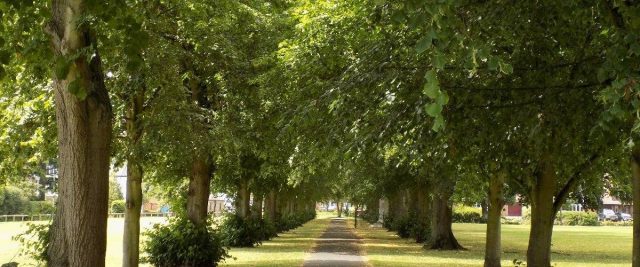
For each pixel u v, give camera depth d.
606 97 4.46
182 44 14.06
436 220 29.61
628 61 5.03
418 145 8.45
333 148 8.73
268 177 26.00
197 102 14.80
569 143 8.64
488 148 9.09
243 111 14.61
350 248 28.92
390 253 26.08
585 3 6.32
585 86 7.14
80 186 5.87
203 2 12.62
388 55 7.71
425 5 3.51
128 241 14.14
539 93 7.61
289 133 8.95
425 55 7.19
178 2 12.07
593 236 48.06
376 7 7.54
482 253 27.31
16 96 13.23
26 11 6.57
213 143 13.39
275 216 40.84
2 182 15.37
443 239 29.34
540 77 7.63
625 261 24.66
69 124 5.91
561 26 7.09
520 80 7.70
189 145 13.10
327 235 42.28
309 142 9.01
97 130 5.98
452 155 8.95
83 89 5.62
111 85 12.13
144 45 6.39
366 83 7.66
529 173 10.51
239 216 29.52
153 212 90.50
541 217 10.97
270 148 14.34
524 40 7.38
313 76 10.19
